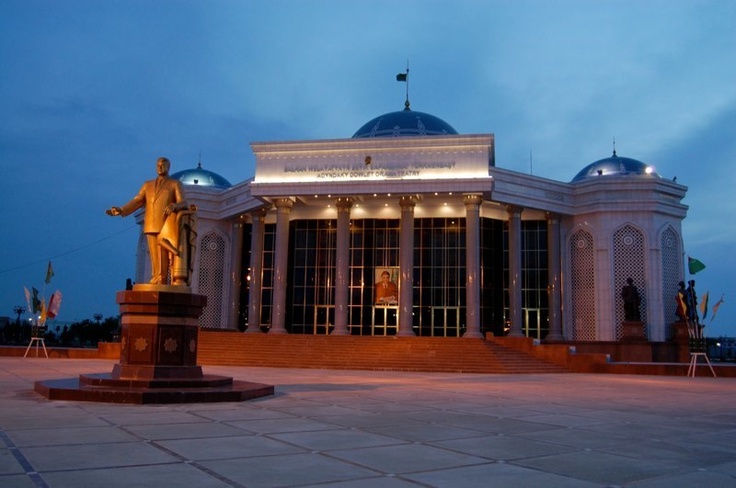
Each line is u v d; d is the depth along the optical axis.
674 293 48.75
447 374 32.62
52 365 31.33
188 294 17.00
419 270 49.34
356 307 49.59
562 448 10.30
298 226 51.47
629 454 9.91
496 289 49.53
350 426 12.10
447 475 8.07
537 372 35.59
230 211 52.22
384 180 44.25
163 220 17.44
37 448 9.12
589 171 55.03
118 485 7.11
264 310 52.44
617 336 47.28
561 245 50.28
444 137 44.56
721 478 8.29
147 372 16.20
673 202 49.62
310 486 7.32
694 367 34.69
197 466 8.18
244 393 15.88
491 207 48.91
